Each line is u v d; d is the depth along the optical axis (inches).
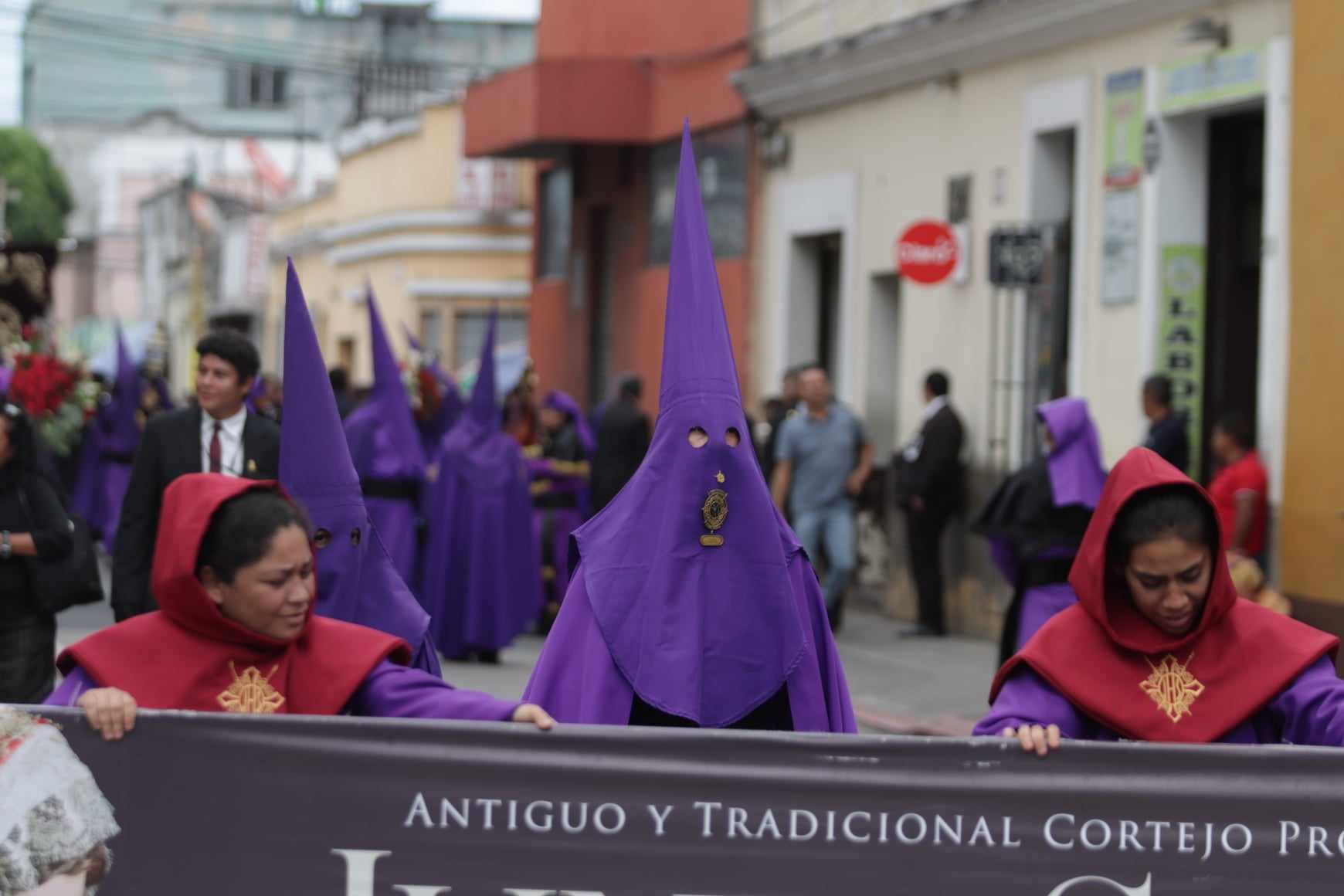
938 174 684.1
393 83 2625.5
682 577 204.1
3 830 163.8
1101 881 173.6
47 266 796.6
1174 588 184.2
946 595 665.0
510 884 171.6
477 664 609.0
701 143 884.0
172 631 179.2
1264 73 507.5
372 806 170.9
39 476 326.0
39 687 328.8
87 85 3595.0
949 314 674.2
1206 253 555.2
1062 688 188.7
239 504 177.2
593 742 172.1
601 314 1044.5
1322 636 191.2
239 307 2335.1
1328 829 173.8
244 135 3496.6
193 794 169.3
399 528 530.3
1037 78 621.6
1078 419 418.6
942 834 172.9
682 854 172.1
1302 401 485.7
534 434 714.8
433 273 1713.8
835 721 212.8
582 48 1005.2
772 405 703.7
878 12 724.7
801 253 807.7
